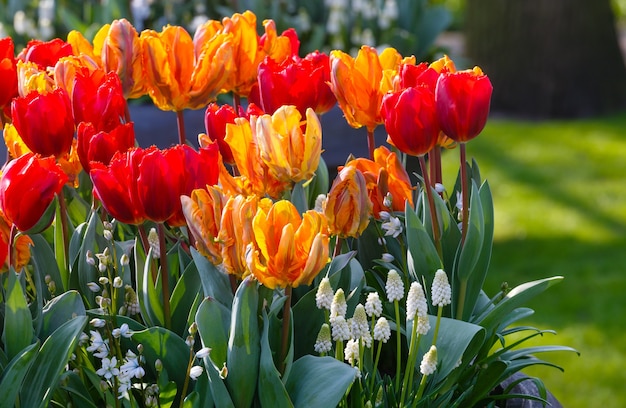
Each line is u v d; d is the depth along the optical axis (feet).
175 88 7.39
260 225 6.54
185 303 6.98
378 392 6.95
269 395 6.61
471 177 7.77
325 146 11.53
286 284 6.61
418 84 7.32
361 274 7.17
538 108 32.50
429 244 7.19
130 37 7.48
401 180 7.41
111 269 7.13
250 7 17.40
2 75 7.54
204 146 7.06
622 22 54.75
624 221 20.90
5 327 6.64
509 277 17.80
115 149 6.96
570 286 17.17
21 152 7.36
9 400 6.52
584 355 14.42
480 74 7.22
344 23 18.24
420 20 18.53
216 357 6.72
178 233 7.55
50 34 17.35
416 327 6.88
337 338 6.78
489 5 32.86
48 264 7.14
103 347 6.72
